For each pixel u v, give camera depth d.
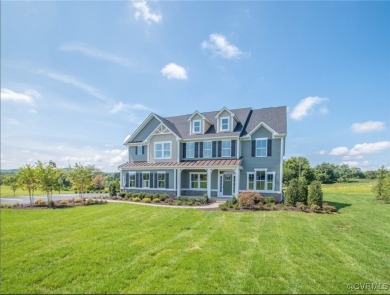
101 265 6.12
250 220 11.68
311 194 15.44
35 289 5.02
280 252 7.09
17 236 8.85
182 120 27.39
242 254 6.89
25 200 24.41
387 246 7.86
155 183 23.81
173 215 13.06
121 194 22.61
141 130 27.12
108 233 9.21
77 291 4.93
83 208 15.95
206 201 18.59
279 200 18.97
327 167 63.91
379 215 13.50
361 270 5.94
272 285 5.09
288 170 45.41
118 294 4.76
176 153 23.44
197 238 8.55
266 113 22.80
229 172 21.72
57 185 19.34
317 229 10.01
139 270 5.81
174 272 5.68
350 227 10.52
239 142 20.94
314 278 5.44
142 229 9.89
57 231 9.59
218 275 5.50
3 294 4.82
